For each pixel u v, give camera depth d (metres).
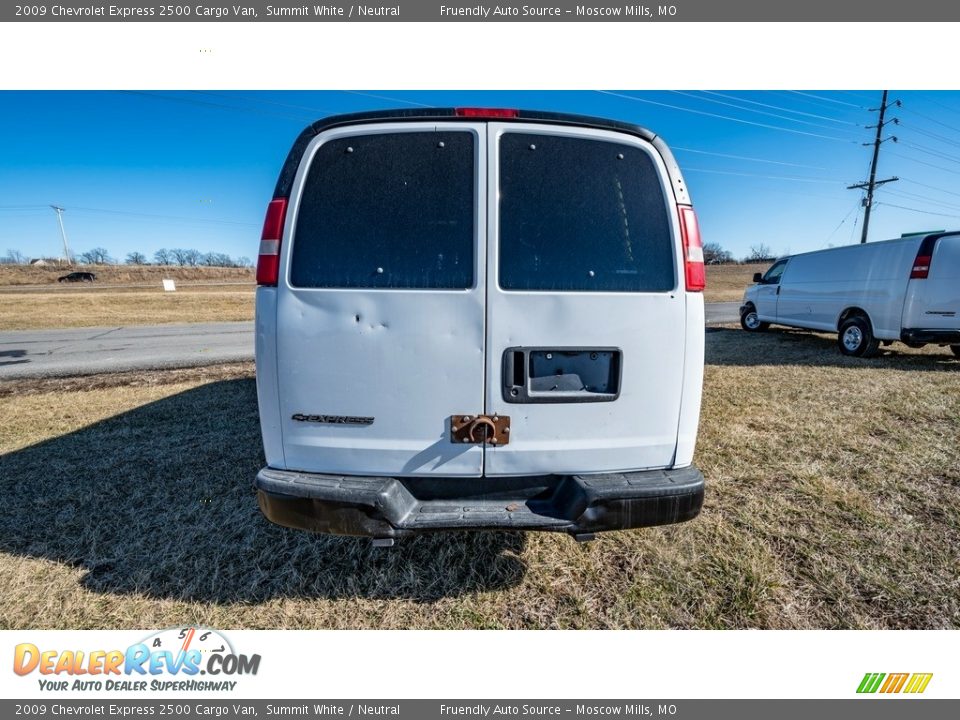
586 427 1.89
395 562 2.29
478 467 1.87
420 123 1.83
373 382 1.82
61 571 2.23
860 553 2.30
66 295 22.19
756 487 2.96
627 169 1.90
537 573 2.21
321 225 1.82
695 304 1.93
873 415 4.27
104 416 4.43
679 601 2.04
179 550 2.38
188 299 20.69
